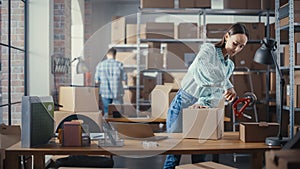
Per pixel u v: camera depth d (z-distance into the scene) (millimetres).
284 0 5922
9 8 5066
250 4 6504
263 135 2975
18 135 3109
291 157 1272
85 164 3303
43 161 3250
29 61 5562
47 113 2928
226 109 6250
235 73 6449
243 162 5738
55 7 6320
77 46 8445
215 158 4383
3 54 5020
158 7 6508
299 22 4832
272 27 6504
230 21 7969
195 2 6500
